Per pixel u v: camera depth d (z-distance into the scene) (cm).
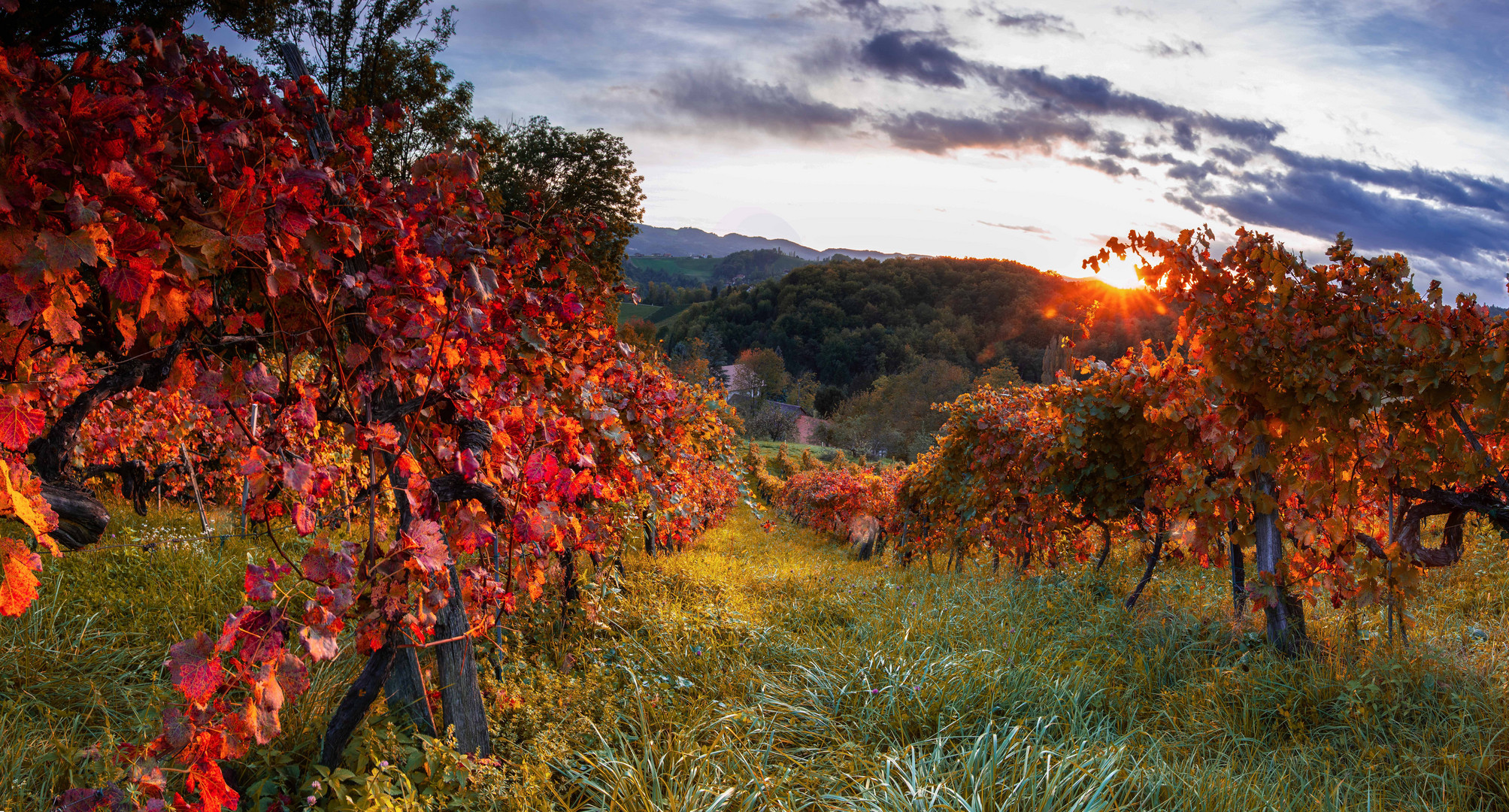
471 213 363
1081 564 814
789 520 2608
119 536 554
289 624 214
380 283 260
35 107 149
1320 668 438
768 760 348
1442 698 396
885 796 302
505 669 392
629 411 587
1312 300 479
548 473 322
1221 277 496
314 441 391
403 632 268
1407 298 460
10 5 142
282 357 309
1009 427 855
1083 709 399
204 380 221
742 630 536
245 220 196
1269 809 296
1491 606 575
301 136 266
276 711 203
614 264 2998
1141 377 628
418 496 269
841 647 490
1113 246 532
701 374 6612
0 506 144
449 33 2412
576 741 341
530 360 387
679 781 304
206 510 743
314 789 256
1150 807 304
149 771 189
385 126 297
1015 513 862
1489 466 442
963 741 354
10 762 270
